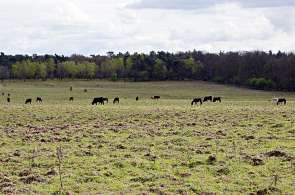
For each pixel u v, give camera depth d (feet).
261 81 537.65
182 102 277.64
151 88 520.01
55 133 114.52
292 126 112.98
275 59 626.23
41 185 63.46
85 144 96.43
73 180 65.77
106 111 174.91
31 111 177.27
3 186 63.10
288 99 360.07
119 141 99.09
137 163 75.15
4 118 154.92
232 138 98.78
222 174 68.08
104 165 74.74
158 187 60.90
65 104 253.85
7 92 422.00
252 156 77.87
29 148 93.09
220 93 453.17
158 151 85.92
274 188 59.57
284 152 79.00
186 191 59.06
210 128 116.06
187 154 82.58
